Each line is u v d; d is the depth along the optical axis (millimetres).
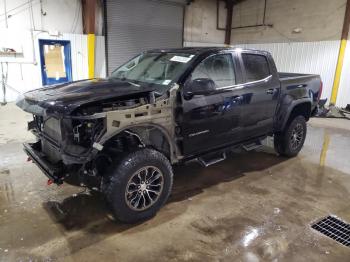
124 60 10883
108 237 2455
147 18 11109
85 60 9758
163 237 2477
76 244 2350
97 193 3197
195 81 2871
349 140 5758
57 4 8977
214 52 3164
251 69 3576
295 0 10539
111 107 2479
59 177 2463
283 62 11000
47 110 2426
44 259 2166
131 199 2572
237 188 3463
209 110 3021
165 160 2721
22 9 8375
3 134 5340
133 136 2672
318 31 9914
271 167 4176
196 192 3338
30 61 8703
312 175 3912
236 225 2680
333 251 2352
